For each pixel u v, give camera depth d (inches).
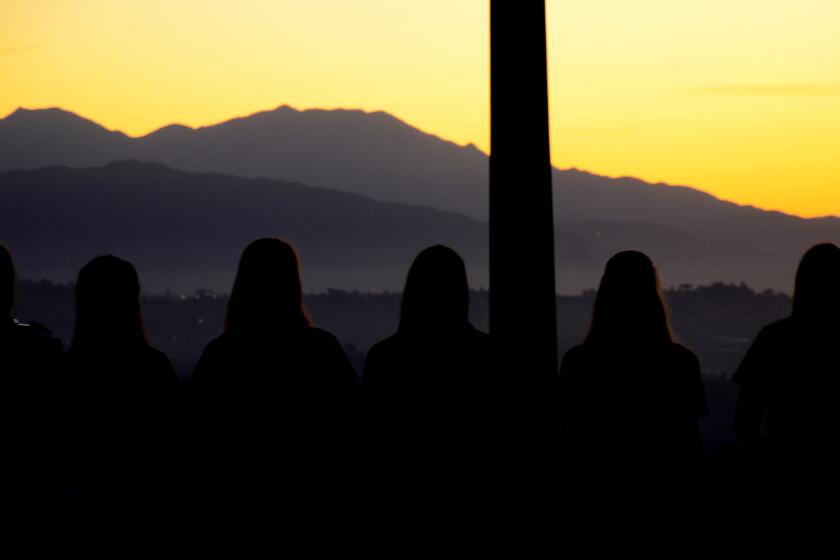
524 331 262.8
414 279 231.3
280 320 236.5
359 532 239.6
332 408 237.1
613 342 235.0
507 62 263.0
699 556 233.8
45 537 228.8
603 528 233.1
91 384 232.5
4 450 224.8
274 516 234.5
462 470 228.5
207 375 235.9
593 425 233.9
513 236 263.4
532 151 262.5
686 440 232.5
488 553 230.2
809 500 232.1
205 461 236.4
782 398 236.1
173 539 237.5
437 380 229.6
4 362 225.6
